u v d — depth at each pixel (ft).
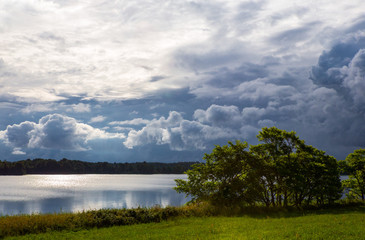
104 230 72.43
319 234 56.34
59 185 564.71
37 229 71.26
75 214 83.41
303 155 119.34
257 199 113.50
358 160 140.56
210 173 112.88
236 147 114.32
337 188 121.49
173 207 99.45
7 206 242.99
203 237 58.23
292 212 99.86
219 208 102.63
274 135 116.16
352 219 74.90
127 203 261.65
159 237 60.90
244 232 61.57
